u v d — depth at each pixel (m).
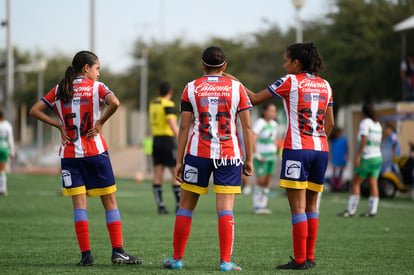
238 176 22.55
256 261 24.97
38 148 193.88
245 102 22.59
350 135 82.31
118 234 23.73
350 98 133.00
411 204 58.84
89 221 39.94
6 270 22.14
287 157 22.98
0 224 37.66
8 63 125.12
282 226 38.31
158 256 26.00
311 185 23.48
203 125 22.42
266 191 47.97
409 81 97.75
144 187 80.88
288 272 22.06
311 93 23.09
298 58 23.44
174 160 46.69
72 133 23.66
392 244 30.41
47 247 28.31
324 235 34.06
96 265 23.41
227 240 22.22
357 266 23.80
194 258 25.48
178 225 22.70
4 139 62.41
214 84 22.50
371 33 126.88
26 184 80.62
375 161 45.03
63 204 52.59
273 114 47.88
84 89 23.70
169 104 46.06
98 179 23.73
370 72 127.19
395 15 128.62
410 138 72.56
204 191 22.59
